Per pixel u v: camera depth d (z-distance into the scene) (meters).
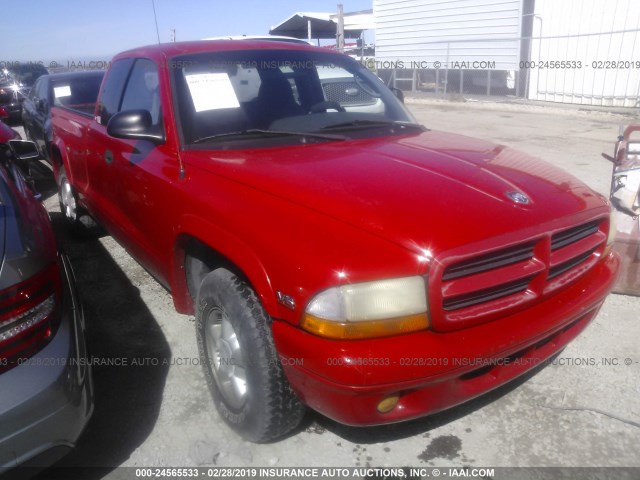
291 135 3.27
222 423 2.91
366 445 2.74
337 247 2.15
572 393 3.06
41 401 2.10
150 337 3.76
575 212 2.52
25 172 4.32
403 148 3.07
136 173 3.43
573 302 2.55
